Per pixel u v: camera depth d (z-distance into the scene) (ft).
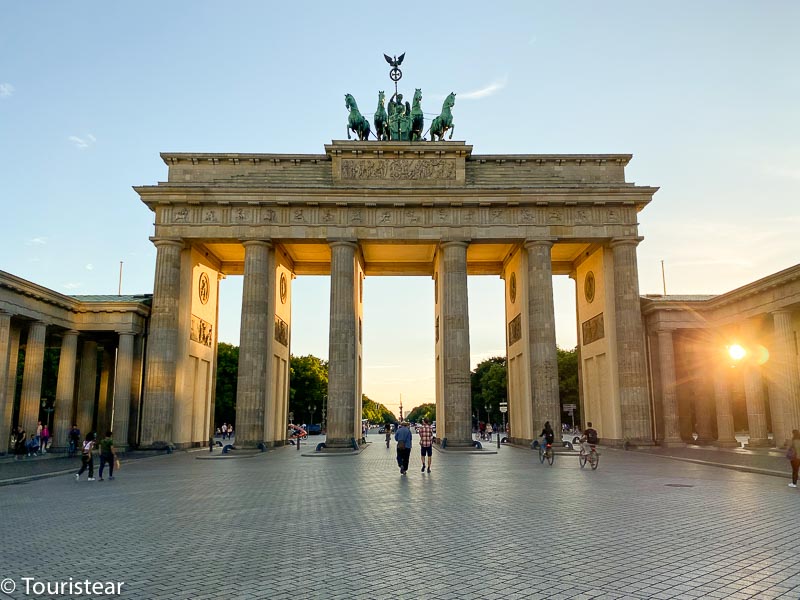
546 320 234.38
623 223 240.73
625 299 237.25
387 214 239.09
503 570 51.31
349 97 257.14
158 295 232.12
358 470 147.64
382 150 242.37
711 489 105.29
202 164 246.88
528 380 247.29
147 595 45.42
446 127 256.32
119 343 237.04
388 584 47.55
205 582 48.62
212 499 97.91
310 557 56.59
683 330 252.83
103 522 76.84
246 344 230.68
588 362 273.95
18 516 82.58
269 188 233.55
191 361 256.32
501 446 264.72
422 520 75.36
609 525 71.15
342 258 235.61
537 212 240.94
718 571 50.52
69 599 44.80
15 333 226.17
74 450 220.02
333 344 230.68
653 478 124.06
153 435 224.53
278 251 257.34
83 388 255.29
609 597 43.73
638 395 231.09
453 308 235.40
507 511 81.82
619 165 249.75
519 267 259.80
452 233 238.68
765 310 213.46
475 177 247.70
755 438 227.61
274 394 255.91
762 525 70.74
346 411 227.61
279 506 88.94
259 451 220.84
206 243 249.96
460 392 230.48
